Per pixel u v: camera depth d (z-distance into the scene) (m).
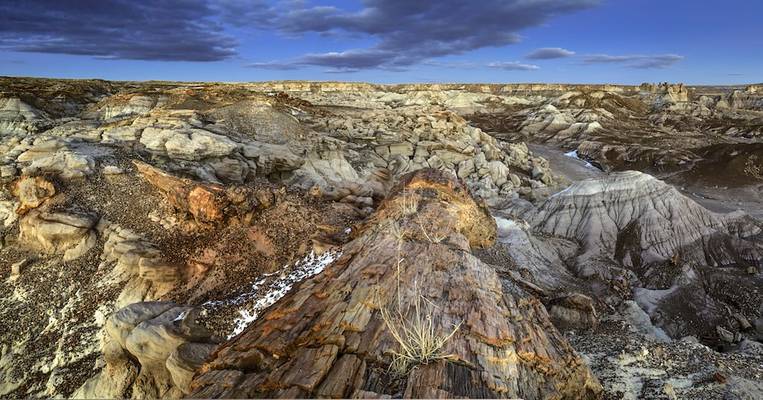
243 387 4.75
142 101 39.12
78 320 14.99
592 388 6.27
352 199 21.89
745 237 27.39
